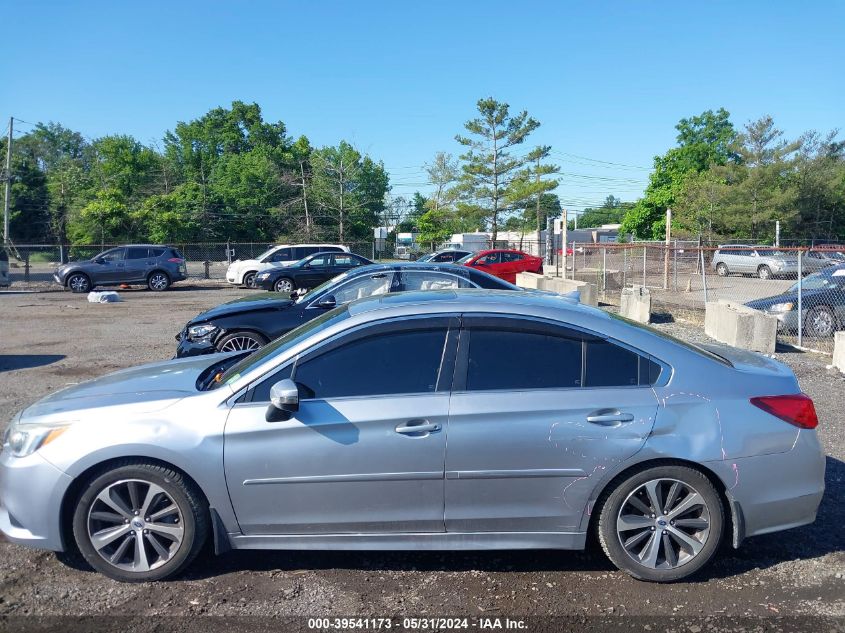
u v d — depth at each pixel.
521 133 49.56
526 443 3.75
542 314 3.99
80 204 57.62
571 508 3.81
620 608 3.62
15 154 62.25
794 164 43.16
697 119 60.09
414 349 3.92
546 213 65.69
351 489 3.79
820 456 3.97
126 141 65.56
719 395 3.87
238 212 60.66
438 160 79.00
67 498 3.86
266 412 3.78
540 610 3.61
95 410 3.90
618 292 22.92
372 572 4.03
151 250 27.09
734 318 11.20
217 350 8.59
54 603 3.69
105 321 16.33
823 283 13.09
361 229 63.41
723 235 43.97
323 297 9.02
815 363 10.29
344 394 3.85
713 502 3.82
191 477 3.79
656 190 59.88
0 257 26.34
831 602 3.69
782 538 4.49
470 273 9.33
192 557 3.90
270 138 76.75
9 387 8.98
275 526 3.84
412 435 3.75
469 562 4.16
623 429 3.76
